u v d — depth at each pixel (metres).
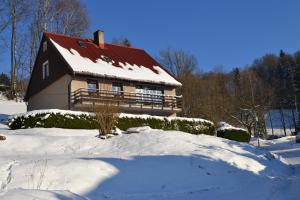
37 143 17.67
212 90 57.72
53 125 24.55
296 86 80.31
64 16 50.91
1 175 10.58
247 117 45.97
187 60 65.50
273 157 18.17
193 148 16.64
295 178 12.74
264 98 53.47
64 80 31.36
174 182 11.90
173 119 29.38
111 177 11.24
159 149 16.19
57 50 31.62
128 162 12.67
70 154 15.48
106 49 35.91
